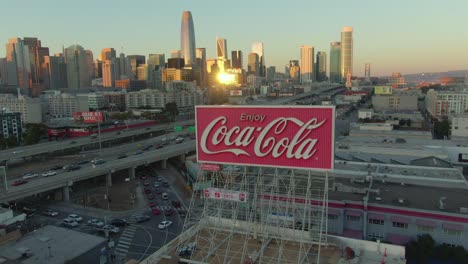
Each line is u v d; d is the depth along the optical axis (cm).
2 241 6488
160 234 8419
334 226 6862
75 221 9206
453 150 12325
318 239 4866
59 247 5988
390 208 6531
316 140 4459
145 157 14762
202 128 5103
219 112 4978
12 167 15400
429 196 7194
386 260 4450
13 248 5912
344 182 8219
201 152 5131
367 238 6662
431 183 8006
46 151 17100
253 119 4791
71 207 10550
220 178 6562
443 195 7231
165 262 4644
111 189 12450
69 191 12069
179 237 5153
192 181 12725
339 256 4566
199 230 5369
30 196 11612
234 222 5112
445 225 6156
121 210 10181
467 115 17988
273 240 5044
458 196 7162
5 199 9856
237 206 5409
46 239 6250
